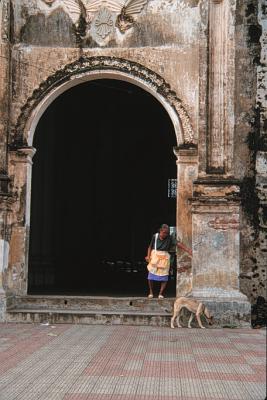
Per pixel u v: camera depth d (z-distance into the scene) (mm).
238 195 11852
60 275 17906
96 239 20812
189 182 12234
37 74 12719
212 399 6258
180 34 12516
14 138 12594
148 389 6609
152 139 22891
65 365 7742
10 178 12453
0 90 12500
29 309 12070
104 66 12617
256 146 12648
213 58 12258
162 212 23016
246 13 12922
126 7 12688
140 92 20094
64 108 18844
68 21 12797
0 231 12125
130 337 10086
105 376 7160
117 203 22391
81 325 11469
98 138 21234
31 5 12859
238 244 11820
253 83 12766
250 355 8609
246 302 11531
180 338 10078
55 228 17828
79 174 19828
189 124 12305
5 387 6605
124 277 20688
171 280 17969
